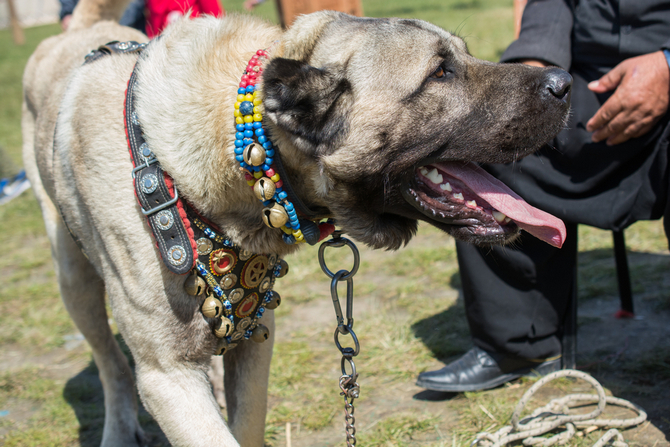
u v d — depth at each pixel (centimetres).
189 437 192
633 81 224
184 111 192
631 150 241
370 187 195
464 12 1769
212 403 201
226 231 194
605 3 247
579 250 423
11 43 2616
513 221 206
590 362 294
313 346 338
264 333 216
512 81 197
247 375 226
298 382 305
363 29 192
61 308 420
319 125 184
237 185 192
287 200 193
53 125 257
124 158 200
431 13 1812
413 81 188
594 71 257
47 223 286
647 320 326
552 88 196
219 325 199
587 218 253
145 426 293
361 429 264
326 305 390
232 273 198
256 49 204
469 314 288
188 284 190
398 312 368
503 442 231
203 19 220
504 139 196
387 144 190
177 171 189
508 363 285
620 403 248
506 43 1124
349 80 186
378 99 187
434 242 479
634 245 416
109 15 319
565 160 256
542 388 280
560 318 283
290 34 202
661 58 221
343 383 193
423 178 208
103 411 304
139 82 204
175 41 212
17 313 418
